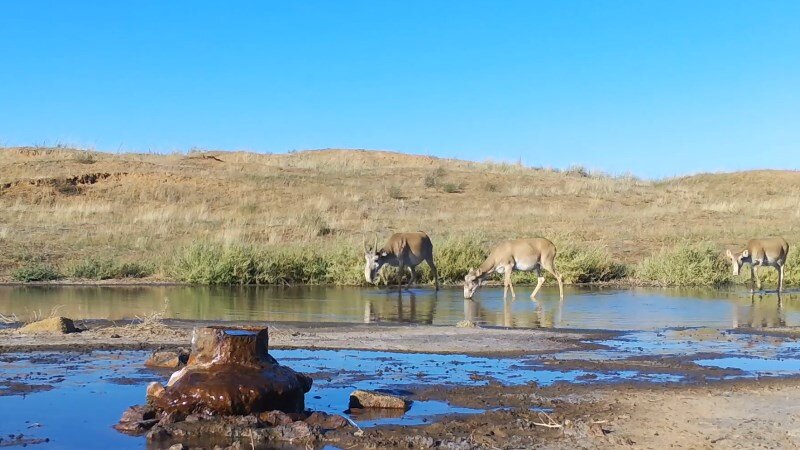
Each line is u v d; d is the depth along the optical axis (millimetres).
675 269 23875
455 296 20172
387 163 50781
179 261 23062
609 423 7324
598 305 18078
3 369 9500
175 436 6922
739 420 7430
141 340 11555
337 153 53438
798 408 7887
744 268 24922
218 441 6809
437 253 24844
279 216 32625
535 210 36562
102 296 18672
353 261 23422
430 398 8320
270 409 7480
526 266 19625
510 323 14719
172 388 7492
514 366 10094
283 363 10141
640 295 20516
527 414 7645
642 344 12016
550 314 16234
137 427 7102
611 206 38125
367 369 9789
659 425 7250
